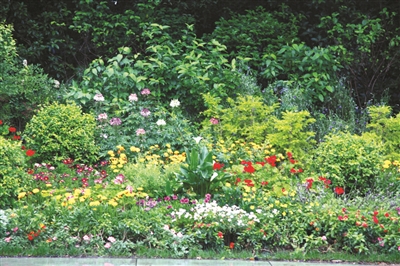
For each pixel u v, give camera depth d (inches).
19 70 377.1
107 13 476.4
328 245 237.0
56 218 234.5
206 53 415.2
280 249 236.4
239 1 508.7
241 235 234.2
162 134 339.3
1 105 348.2
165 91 388.8
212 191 272.5
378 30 456.1
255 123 350.6
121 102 363.3
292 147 329.1
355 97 470.9
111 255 220.2
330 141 310.3
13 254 215.6
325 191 276.2
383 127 348.5
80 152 321.1
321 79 418.6
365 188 294.8
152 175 283.7
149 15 459.5
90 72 393.4
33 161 318.7
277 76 434.9
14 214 232.8
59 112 326.3
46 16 456.1
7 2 450.6
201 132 353.1
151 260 214.4
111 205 249.8
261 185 283.4
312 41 497.7
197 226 232.8
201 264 209.9
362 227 234.2
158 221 235.6
